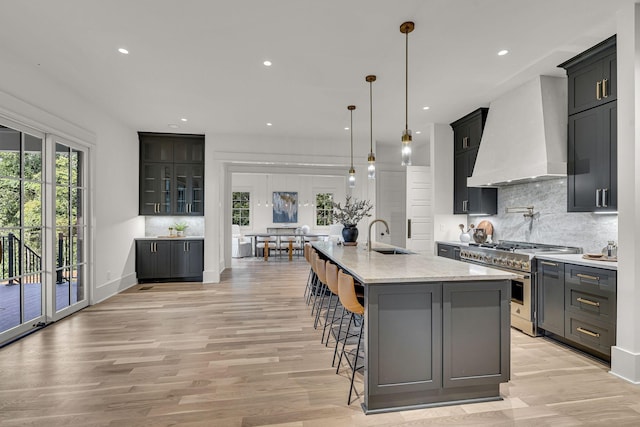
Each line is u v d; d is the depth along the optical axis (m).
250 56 3.07
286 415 1.97
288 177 11.32
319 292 4.75
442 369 2.08
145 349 2.93
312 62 3.19
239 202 11.10
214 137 5.91
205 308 4.25
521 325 3.43
